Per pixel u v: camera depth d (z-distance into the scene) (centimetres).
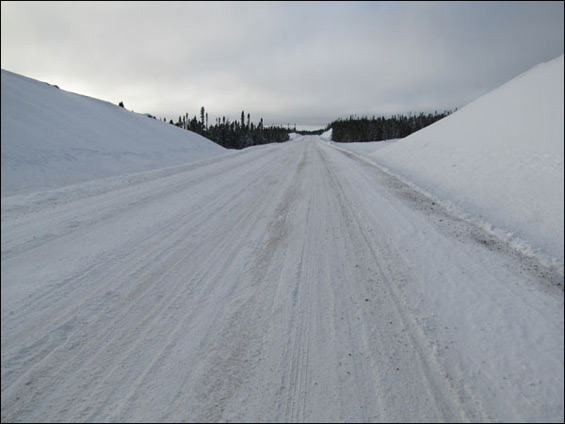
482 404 197
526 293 319
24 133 991
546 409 193
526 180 640
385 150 1736
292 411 192
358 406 195
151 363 226
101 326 265
